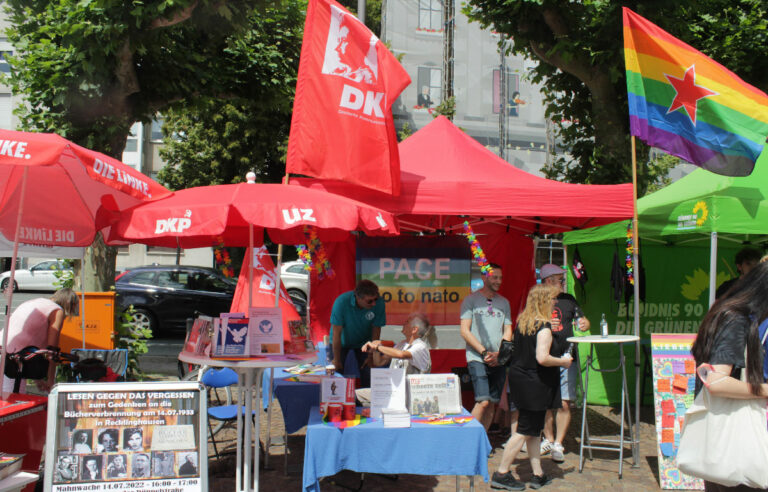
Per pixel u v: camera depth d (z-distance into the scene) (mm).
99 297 7645
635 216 6125
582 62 9211
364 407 4660
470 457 4023
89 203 5352
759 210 5770
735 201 5797
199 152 21797
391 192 5793
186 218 4008
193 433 3596
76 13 7223
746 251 5562
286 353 4582
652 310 8617
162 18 7551
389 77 5926
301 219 4047
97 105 7840
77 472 3418
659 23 8484
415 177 6074
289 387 5289
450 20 28641
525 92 29094
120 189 4234
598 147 9250
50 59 7574
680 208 6285
